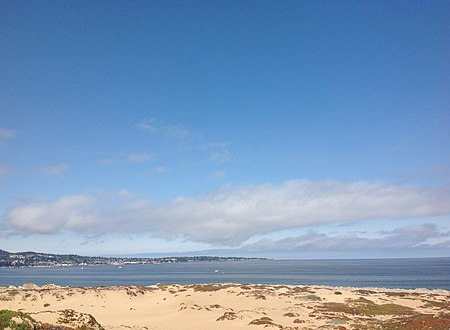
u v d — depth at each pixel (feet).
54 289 236.84
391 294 243.19
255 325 145.28
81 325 109.70
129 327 142.92
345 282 485.15
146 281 545.03
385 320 157.17
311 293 239.71
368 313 182.29
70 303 204.33
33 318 104.32
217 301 217.36
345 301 211.00
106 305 205.05
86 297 218.18
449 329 123.03
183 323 156.97
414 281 491.31
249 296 224.12
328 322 152.76
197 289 251.19
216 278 605.31
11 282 541.34
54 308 190.49
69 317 111.96
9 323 89.04
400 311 189.16
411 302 214.69
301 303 204.74
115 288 242.58
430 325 129.90
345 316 169.17
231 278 601.62
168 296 233.14
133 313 187.01
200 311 181.27
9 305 192.75
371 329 136.15
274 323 148.36
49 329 95.45
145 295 235.81
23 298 207.92
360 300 212.02
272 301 213.87
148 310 195.62
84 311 186.80
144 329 139.64
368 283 465.47
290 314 170.50
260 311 180.65
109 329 133.49
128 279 596.70
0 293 214.07
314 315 169.78
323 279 550.77
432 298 231.71
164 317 173.37
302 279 554.87
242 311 177.68
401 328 133.90
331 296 226.99
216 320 158.10
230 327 144.25
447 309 194.08
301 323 152.46
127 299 221.46
